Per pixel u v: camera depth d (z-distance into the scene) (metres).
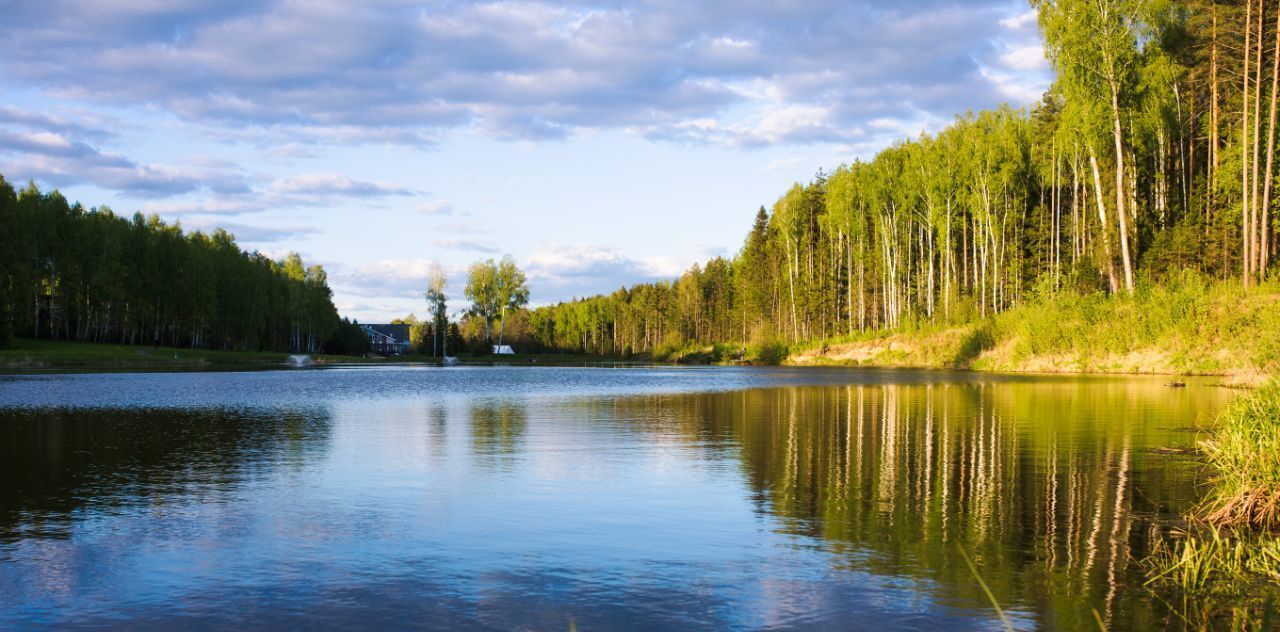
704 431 19.67
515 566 8.22
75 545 9.05
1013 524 9.81
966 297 73.19
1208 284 50.62
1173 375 44.06
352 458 15.45
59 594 7.38
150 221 108.00
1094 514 10.30
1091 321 52.16
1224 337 44.28
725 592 7.38
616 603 7.09
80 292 86.19
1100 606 6.95
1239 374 35.16
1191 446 16.14
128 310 93.31
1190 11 54.72
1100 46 49.66
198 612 6.90
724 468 14.05
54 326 87.88
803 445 16.92
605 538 9.31
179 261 99.56
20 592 7.44
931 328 74.00
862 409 25.52
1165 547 8.77
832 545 8.94
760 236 121.88
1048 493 11.63
